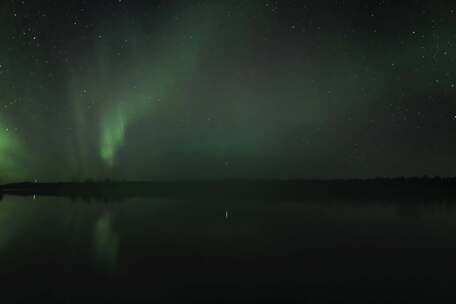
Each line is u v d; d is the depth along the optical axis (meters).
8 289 5.98
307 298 5.59
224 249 8.75
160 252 8.45
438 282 6.32
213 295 5.71
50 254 8.25
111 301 5.48
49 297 5.63
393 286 6.12
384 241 9.60
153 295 5.72
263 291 5.90
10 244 9.28
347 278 6.56
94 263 7.50
